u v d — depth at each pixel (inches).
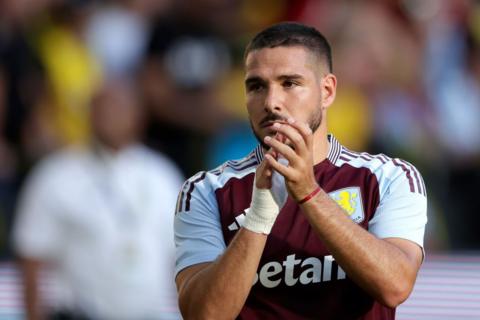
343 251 526.6
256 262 537.3
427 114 1331.2
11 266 1047.6
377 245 530.0
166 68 1264.8
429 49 1368.1
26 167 1227.9
